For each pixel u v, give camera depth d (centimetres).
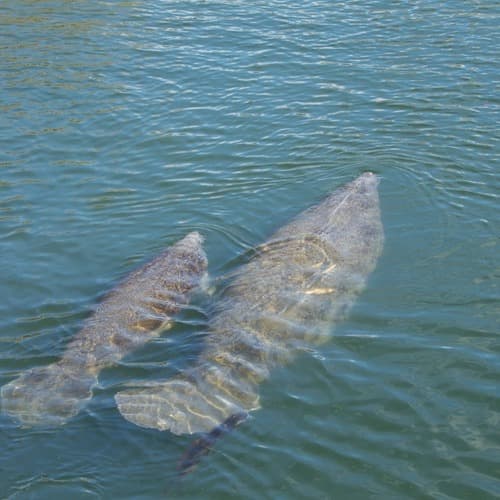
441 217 1084
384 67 1544
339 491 654
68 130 1366
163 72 1576
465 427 718
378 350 829
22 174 1234
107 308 915
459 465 677
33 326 884
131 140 1330
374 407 747
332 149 1275
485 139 1275
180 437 710
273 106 1421
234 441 705
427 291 926
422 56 1578
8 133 1358
